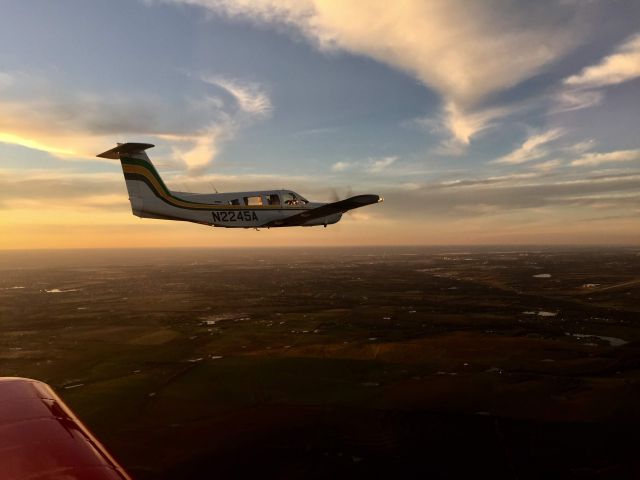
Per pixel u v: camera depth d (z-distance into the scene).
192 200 20.95
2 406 2.35
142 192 20.61
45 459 1.74
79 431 2.16
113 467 1.79
